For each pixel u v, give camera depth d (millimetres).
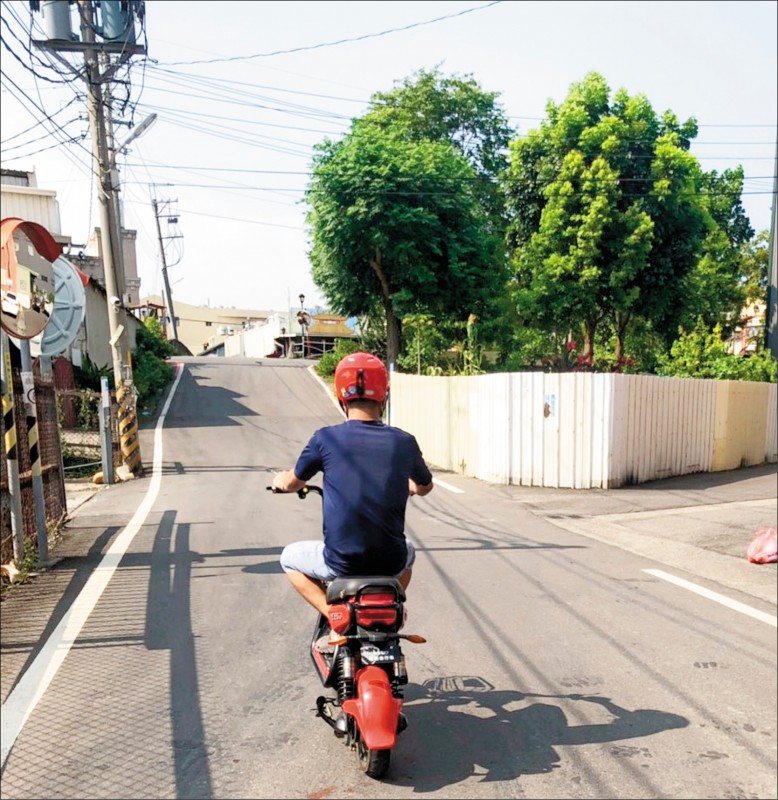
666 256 30625
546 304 31453
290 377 35625
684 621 5852
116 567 6996
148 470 15930
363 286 28703
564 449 13828
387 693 3145
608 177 28906
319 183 25781
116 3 14500
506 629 5512
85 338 25016
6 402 6684
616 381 13711
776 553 8008
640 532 9820
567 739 3828
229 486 13242
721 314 36969
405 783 3357
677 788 3383
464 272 27125
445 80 35469
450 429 16859
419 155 26312
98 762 3479
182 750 3600
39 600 5953
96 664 4645
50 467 8305
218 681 4402
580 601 6312
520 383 14094
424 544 8539
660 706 4258
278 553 7637
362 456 3510
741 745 3809
